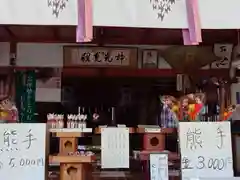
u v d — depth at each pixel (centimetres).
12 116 321
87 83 541
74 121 325
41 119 534
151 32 464
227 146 279
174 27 245
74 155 287
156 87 540
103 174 454
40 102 536
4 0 238
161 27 245
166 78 537
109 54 527
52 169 336
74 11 239
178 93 533
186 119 314
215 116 367
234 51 517
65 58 526
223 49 518
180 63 530
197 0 246
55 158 281
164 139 329
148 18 244
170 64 533
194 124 281
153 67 533
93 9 240
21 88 530
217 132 280
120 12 242
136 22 243
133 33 473
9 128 268
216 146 279
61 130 302
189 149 278
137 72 536
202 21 246
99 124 546
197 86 529
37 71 532
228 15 247
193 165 275
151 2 246
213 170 275
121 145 301
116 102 546
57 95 538
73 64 529
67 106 540
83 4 238
